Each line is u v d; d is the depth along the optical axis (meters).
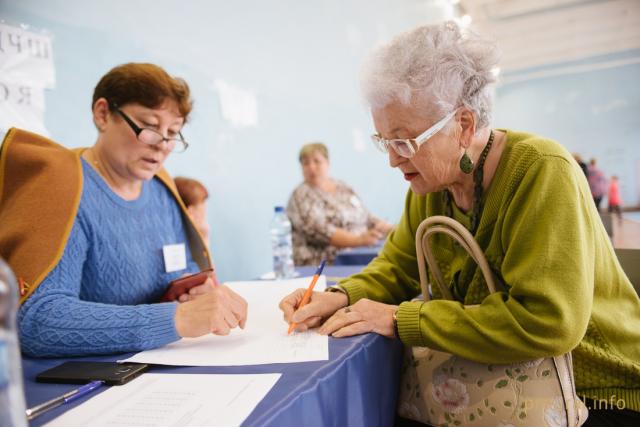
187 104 1.05
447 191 0.98
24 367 0.70
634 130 9.33
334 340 0.75
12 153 0.86
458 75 0.78
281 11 3.23
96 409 0.51
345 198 2.96
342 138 4.01
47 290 0.78
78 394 0.56
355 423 0.67
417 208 1.10
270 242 3.12
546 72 9.80
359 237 2.70
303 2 3.47
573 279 0.71
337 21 3.89
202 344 0.76
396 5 4.78
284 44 3.27
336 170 3.93
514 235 0.78
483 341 0.73
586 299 0.72
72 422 0.48
